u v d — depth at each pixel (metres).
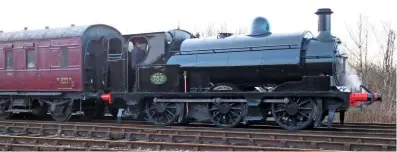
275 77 14.42
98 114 19.80
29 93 18.50
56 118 18.11
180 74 15.52
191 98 15.18
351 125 16.05
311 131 13.25
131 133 13.16
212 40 15.48
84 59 17.30
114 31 18.77
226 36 15.66
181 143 11.27
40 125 15.70
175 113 15.45
